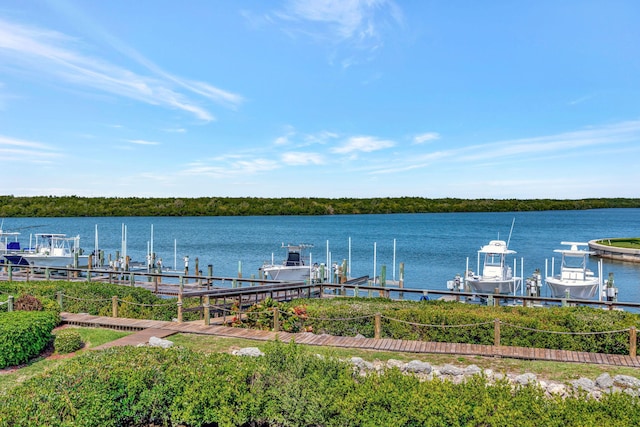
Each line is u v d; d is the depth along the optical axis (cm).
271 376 800
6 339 1125
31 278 3080
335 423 702
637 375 1064
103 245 6962
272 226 11681
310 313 1517
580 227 11144
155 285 2680
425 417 670
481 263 5059
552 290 3059
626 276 4181
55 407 711
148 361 859
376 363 1140
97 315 1755
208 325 1505
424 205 19262
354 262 5244
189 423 765
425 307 1614
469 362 1162
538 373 1081
